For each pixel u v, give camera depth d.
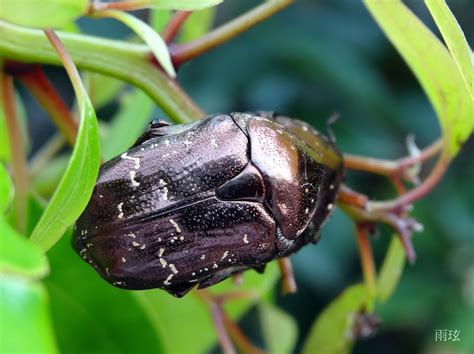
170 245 0.10
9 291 0.07
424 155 0.11
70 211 0.09
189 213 0.10
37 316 0.07
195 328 0.13
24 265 0.07
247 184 0.10
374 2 0.10
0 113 0.11
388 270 0.12
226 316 0.12
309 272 0.23
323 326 0.12
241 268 0.10
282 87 0.24
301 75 0.25
